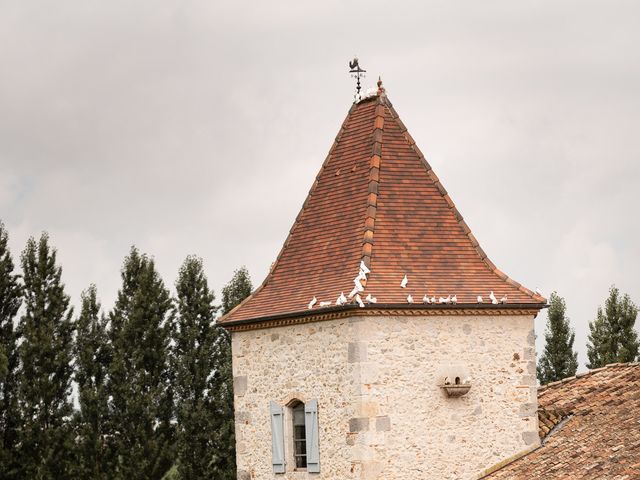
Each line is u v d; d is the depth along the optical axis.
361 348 30.72
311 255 33.75
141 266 57.47
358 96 35.41
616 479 27.25
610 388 34.09
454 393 31.30
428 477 31.00
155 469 54.34
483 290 32.19
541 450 31.78
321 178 35.00
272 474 33.12
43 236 56.47
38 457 54.41
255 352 33.88
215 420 55.50
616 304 59.16
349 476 30.80
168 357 56.72
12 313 56.25
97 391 54.94
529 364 32.50
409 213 33.03
